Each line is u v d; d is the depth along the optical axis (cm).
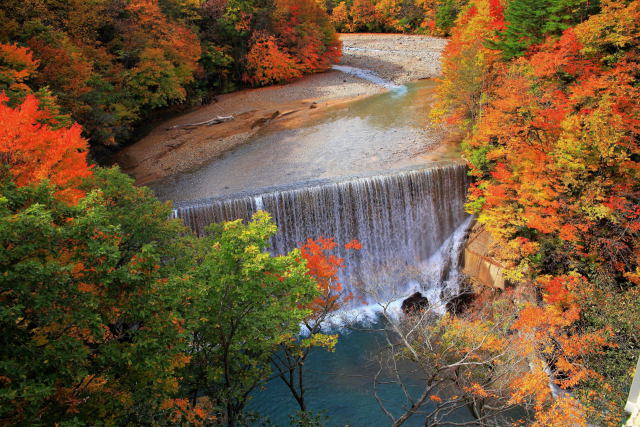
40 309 827
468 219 3094
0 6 2750
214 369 1273
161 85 4138
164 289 1006
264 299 1214
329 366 2188
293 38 5734
